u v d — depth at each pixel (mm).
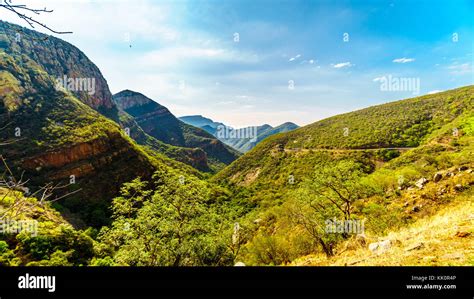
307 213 17297
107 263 18516
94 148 62281
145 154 73750
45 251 20344
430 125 62500
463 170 21484
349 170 16797
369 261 6820
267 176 75375
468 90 69750
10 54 89062
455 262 5508
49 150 55281
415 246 6844
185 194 18703
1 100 60938
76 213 48719
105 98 158750
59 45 138875
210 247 18203
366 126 76562
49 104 75188
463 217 8906
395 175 28812
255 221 34219
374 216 17125
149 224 16703
